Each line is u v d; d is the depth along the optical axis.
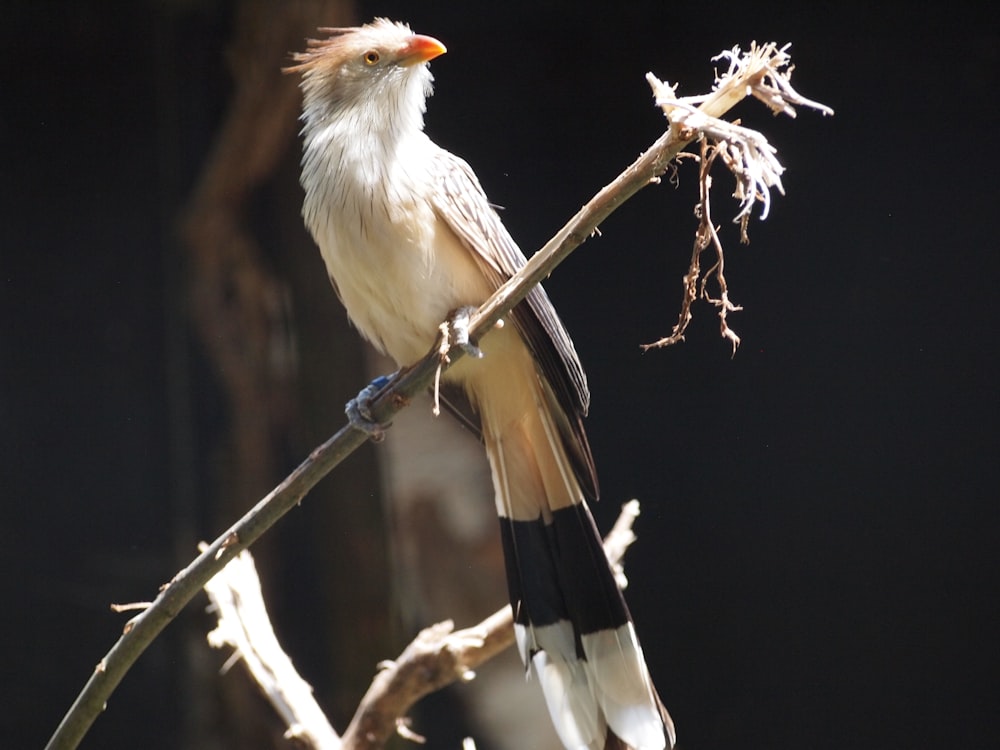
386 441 11.06
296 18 10.18
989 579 11.11
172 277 12.41
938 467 11.34
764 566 12.05
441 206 5.52
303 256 10.52
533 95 12.56
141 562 12.46
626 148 12.49
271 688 6.03
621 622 5.51
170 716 11.79
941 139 11.30
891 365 11.56
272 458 11.59
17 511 12.41
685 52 12.27
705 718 12.00
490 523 11.65
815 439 11.88
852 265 11.69
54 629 12.23
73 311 12.55
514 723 11.58
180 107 12.28
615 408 12.61
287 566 11.76
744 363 12.20
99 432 12.57
